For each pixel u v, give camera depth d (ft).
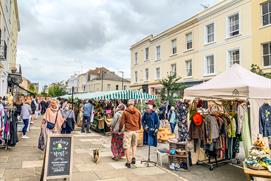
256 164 16.29
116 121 25.27
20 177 18.49
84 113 45.03
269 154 17.34
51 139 17.12
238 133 24.16
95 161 23.43
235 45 62.54
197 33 75.46
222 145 23.53
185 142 22.80
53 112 25.50
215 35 68.74
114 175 19.92
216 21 68.54
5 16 56.75
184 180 19.27
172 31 86.38
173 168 22.02
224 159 24.84
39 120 65.51
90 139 37.29
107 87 202.08
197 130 22.76
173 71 86.38
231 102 25.40
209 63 71.72
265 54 56.13
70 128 35.09
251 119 21.67
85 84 228.02
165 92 69.67
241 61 60.80
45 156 16.83
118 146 25.05
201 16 73.00
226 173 21.44
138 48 110.22
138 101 50.08
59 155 17.15
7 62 63.52
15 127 27.58
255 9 57.82
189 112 23.85
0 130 25.66
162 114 53.67
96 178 19.04
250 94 18.98
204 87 23.06
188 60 79.30
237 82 20.72
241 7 61.21
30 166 21.33
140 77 107.96
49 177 16.61
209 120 22.57
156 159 25.68
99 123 43.47
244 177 20.31
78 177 19.13
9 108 27.37
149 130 24.54
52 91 255.50
